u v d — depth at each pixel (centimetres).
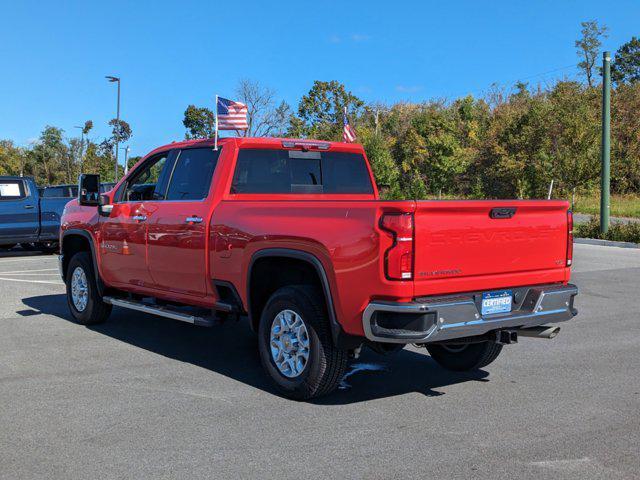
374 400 500
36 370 582
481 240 465
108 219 719
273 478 357
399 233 430
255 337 727
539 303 490
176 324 798
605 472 365
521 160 3500
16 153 8975
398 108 5603
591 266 1388
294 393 495
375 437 419
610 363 613
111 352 652
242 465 375
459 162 4122
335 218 468
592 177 3069
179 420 452
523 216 490
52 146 8256
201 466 373
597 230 2056
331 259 465
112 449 399
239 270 544
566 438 418
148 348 670
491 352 559
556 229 513
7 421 450
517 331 493
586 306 914
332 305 468
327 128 5272
